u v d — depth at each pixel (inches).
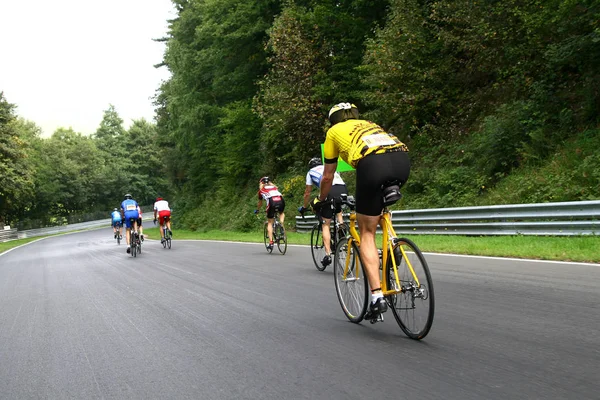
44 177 2687.0
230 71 1229.7
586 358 137.3
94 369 164.6
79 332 218.1
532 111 596.4
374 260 173.6
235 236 858.1
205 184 1558.8
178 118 1407.5
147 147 3698.3
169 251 636.1
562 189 485.7
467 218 487.2
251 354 165.3
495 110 646.5
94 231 2160.4
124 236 1314.0
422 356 148.3
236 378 143.9
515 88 656.4
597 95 548.1
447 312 199.8
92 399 138.2
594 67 561.3
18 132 1977.1
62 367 169.8
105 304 281.3
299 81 901.2
